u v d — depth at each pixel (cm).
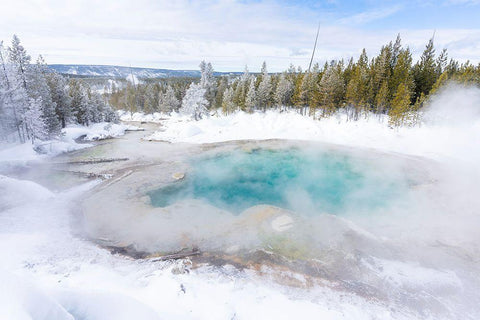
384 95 3678
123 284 812
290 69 6181
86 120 4522
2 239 1047
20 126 2842
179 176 2028
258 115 4572
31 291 312
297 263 988
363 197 1717
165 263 976
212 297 775
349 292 847
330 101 3909
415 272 949
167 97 6862
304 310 756
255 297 799
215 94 6675
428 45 4100
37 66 3234
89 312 405
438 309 794
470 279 920
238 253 1048
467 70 3466
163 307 681
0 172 1978
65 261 951
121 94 9744
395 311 778
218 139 3344
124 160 2466
